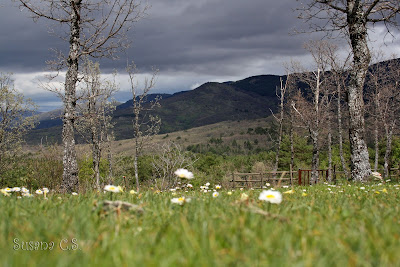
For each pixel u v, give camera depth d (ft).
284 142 177.78
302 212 10.74
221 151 514.68
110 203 10.32
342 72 89.81
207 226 7.53
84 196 15.61
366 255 5.66
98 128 77.05
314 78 102.53
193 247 5.87
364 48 48.93
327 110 105.60
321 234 7.14
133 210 10.00
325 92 102.73
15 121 94.79
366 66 49.08
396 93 121.60
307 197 17.65
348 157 160.66
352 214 10.28
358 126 49.42
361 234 7.12
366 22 48.78
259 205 11.32
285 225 8.00
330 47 89.25
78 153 85.87
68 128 48.70
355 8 48.16
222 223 8.44
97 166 73.61
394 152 165.17
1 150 85.56
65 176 47.73
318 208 11.83
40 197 16.17
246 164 196.65
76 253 5.98
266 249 5.76
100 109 74.74
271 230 7.23
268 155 196.85
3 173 79.51
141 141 90.48
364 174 48.49
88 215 9.09
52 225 7.95
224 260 5.24
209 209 10.71
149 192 16.17
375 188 28.81
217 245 6.18
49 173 71.05
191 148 542.57
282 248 5.95
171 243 6.23
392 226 8.16
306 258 5.31
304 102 105.60
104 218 9.32
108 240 6.53
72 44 49.03
